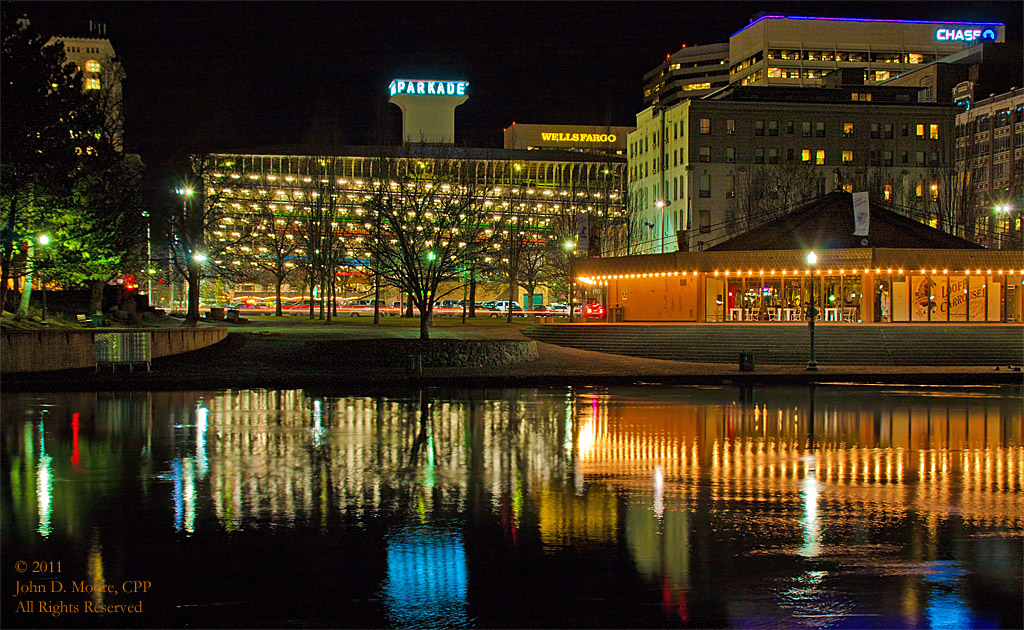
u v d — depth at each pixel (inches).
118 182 1640.0
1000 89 4146.2
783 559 355.9
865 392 1132.5
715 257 2041.1
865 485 504.4
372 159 3139.8
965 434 718.5
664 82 6860.2
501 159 4542.3
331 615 292.8
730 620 289.9
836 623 288.2
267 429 740.7
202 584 322.7
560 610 298.0
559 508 443.2
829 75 4562.0
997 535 392.5
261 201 3585.1
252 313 3708.2
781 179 3634.4
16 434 705.0
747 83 5871.1
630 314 2301.9
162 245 2400.3
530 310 3796.8
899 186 3818.9
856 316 2076.8
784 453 617.0
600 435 706.8
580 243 2343.8
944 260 1929.1
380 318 3061.0
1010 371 1403.8
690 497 470.9
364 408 917.2
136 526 401.7
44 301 1705.2
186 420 804.6
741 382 1300.4
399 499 462.0
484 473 538.6
